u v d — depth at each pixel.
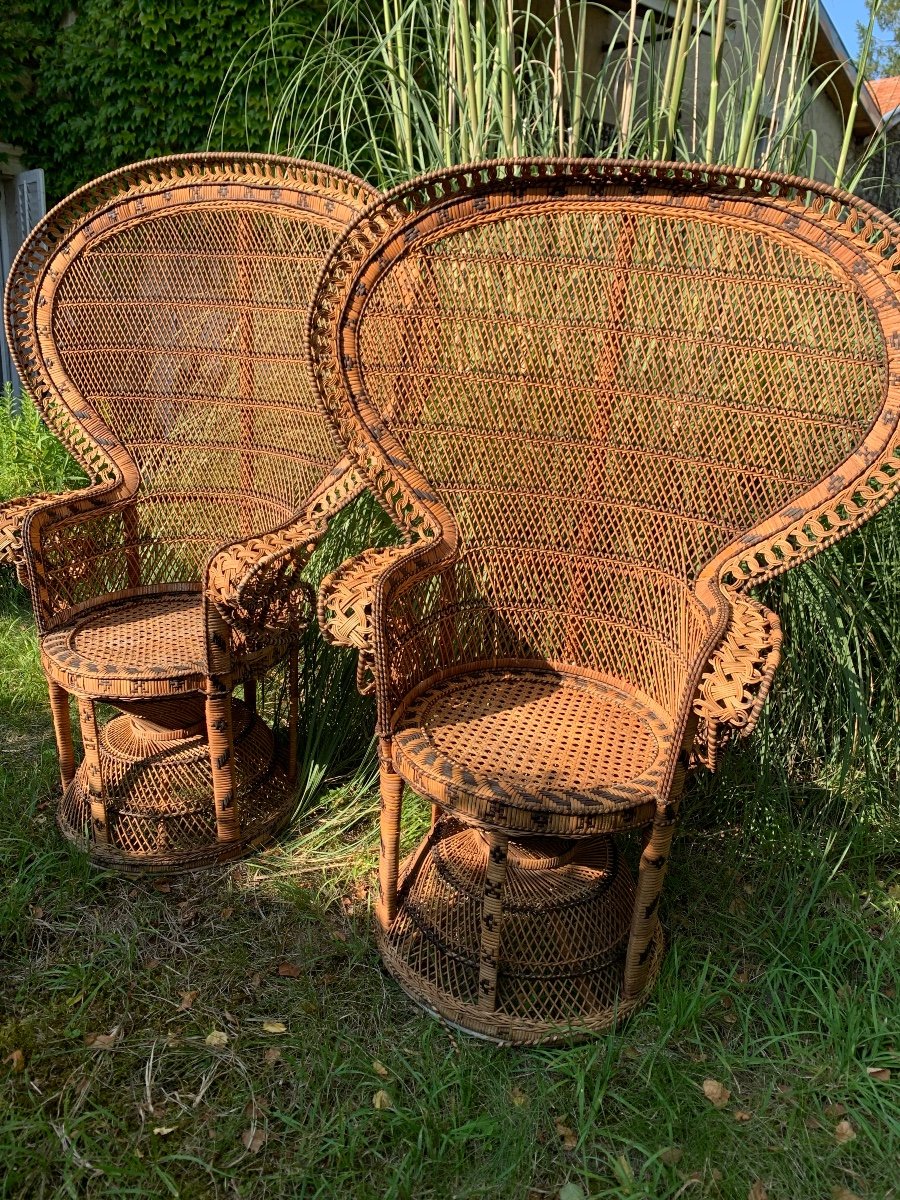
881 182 2.64
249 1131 1.46
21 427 3.94
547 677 1.92
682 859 2.14
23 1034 1.61
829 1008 1.69
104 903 1.95
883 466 1.54
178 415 2.29
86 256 2.22
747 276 1.64
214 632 1.85
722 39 2.12
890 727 2.42
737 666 1.36
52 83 5.18
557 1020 1.63
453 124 2.46
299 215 2.05
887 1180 1.43
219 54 4.60
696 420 1.73
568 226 1.75
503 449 1.87
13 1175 1.37
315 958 1.83
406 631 1.74
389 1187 1.38
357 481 1.96
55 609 2.13
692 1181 1.40
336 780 2.42
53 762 2.43
